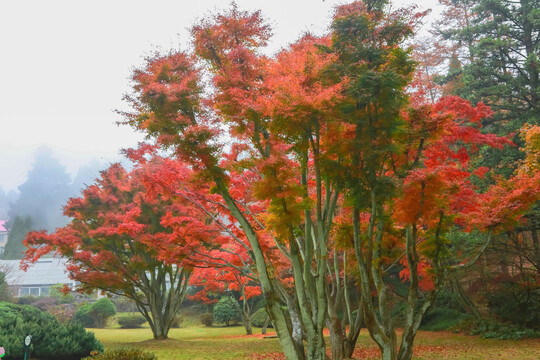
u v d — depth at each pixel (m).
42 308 38.03
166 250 13.41
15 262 55.38
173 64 9.41
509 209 9.20
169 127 9.05
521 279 17.67
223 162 9.26
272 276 10.99
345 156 8.48
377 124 8.25
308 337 8.88
